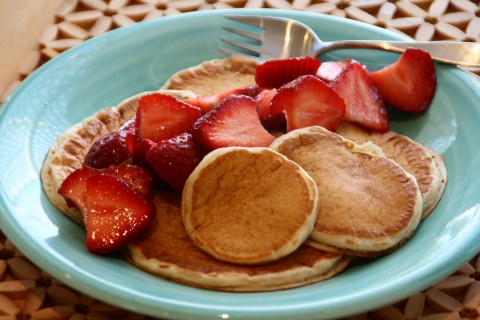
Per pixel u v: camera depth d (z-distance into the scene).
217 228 0.49
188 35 0.62
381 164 0.51
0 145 0.52
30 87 0.56
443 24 0.66
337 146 0.52
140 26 0.62
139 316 0.48
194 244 0.49
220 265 0.48
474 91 0.56
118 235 0.49
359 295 0.44
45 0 0.68
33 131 0.54
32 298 0.49
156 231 0.50
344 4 0.69
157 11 0.68
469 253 0.46
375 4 0.68
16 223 0.47
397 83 0.58
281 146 0.52
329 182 0.50
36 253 0.46
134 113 0.57
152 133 0.53
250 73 0.62
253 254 0.48
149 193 0.51
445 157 0.54
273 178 0.49
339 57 0.61
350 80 0.57
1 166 0.51
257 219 0.48
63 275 0.45
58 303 0.49
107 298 0.44
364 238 0.48
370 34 0.61
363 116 0.56
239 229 0.48
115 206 0.49
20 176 0.51
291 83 0.55
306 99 0.55
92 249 0.48
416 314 0.48
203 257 0.48
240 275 0.47
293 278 0.47
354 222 0.49
